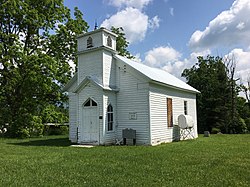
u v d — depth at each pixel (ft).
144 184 20.33
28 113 80.18
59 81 81.05
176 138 62.08
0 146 49.14
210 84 109.81
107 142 50.93
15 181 21.53
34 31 81.71
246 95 130.31
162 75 67.62
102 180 21.65
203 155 35.29
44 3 82.28
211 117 106.52
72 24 86.99
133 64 58.54
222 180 21.36
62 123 89.61
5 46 77.97
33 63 75.10
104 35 54.19
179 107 66.03
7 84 77.10
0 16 77.87
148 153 37.40
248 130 99.96
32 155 36.19
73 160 31.60
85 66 55.52
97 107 51.60
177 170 25.35
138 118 51.78
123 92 54.03
